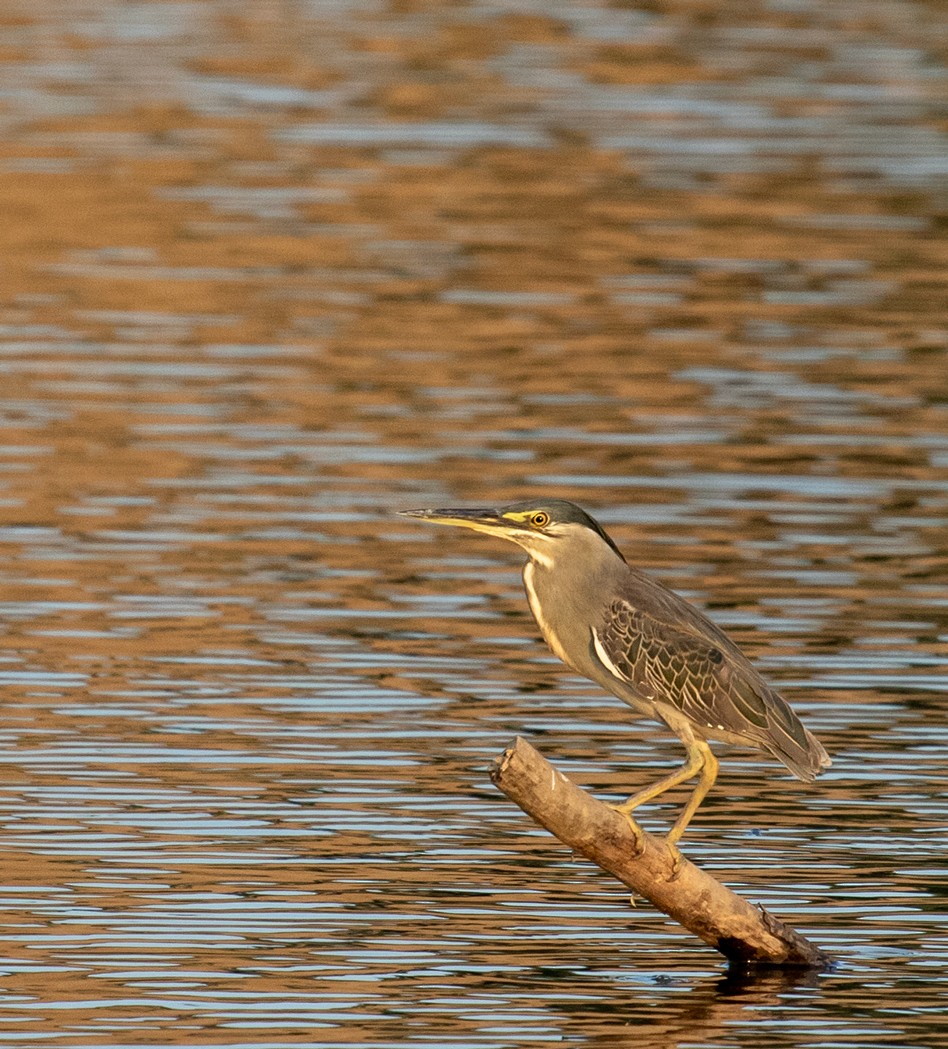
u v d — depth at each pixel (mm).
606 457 19250
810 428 20188
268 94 32625
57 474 18641
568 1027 10047
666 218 27297
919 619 15641
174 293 24141
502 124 31250
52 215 26656
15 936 10820
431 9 39125
